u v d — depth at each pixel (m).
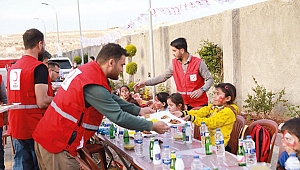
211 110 4.15
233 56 7.55
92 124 3.04
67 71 15.00
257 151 3.32
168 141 3.58
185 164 2.77
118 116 2.85
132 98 5.49
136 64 13.10
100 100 2.84
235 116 3.71
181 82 5.18
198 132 4.43
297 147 2.42
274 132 3.34
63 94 2.94
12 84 3.83
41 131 3.03
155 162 2.81
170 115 3.67
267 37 6.77
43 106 3.68
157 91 11.09
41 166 3.22
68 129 2.93
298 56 6.11
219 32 8.16
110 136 3.86
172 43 5.07
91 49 23.38
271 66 6.74
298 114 5.77
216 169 2.45
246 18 7.27
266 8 6.72
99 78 2.89
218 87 3.84
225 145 3.64
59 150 2.95
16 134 3.88
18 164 3.99
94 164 2.97
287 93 6.41
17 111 3.81
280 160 2.56
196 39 9.18
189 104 5.17
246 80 7.47
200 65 4.96
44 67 3.75
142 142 3.39
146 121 2.98
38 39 3.82
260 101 6.49
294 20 6.11
